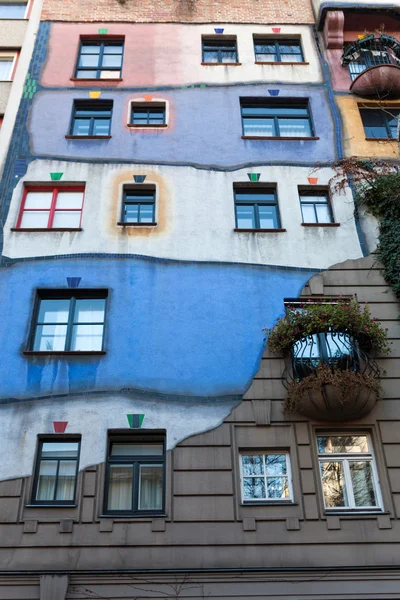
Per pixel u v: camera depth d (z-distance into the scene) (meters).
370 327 13.17
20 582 11.13
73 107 18.56
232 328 14.18
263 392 13.29
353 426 12.94
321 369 12.39
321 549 11.55
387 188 16.09
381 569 11.36
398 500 12.09
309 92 19.20
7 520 11.69
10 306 14.33
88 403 13.07
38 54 19.72
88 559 11.36
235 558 11.43
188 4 21.30
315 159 17.47
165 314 14.34
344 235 15.84
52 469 12.55
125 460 12.72
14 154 17.09
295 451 12.59
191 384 13.38
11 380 13.27
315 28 21.06
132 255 15.23
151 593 11.08
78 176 16.75
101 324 14.45
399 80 18.80
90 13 20.92
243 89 19.14
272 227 16.39
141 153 17.28
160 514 11.91
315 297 14.80
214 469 12.36
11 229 15.55
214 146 17.55
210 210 16.17
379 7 20.45
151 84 19.09
